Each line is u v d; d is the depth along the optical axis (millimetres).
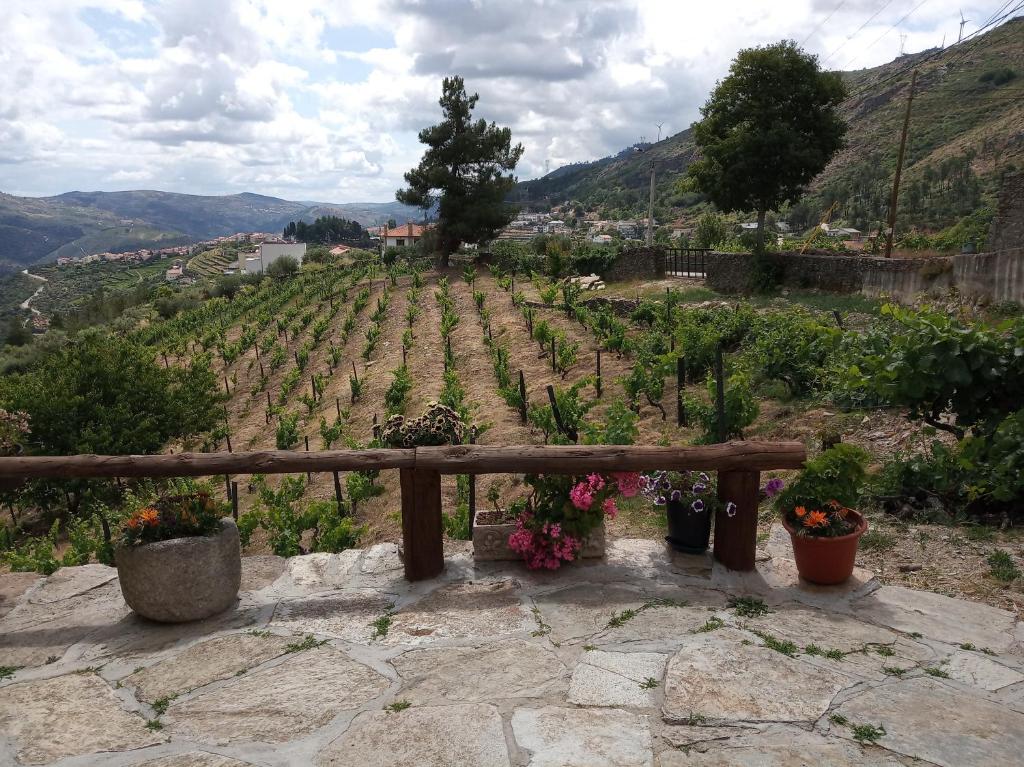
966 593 4160
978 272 13938
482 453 4211
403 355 22719
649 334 15852
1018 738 2666
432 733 2771
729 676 3143
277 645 3639
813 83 22281
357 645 3602
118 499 15672
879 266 17953
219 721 2938
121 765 2645
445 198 37625
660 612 3844
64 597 4512
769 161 22625
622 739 2693
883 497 5746
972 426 5660
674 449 4242
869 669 3209
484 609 3967
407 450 4215
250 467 4117
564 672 3234
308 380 24469
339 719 2914
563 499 4398
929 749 2600
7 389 17516
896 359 5668
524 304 24484
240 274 63156
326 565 4766
